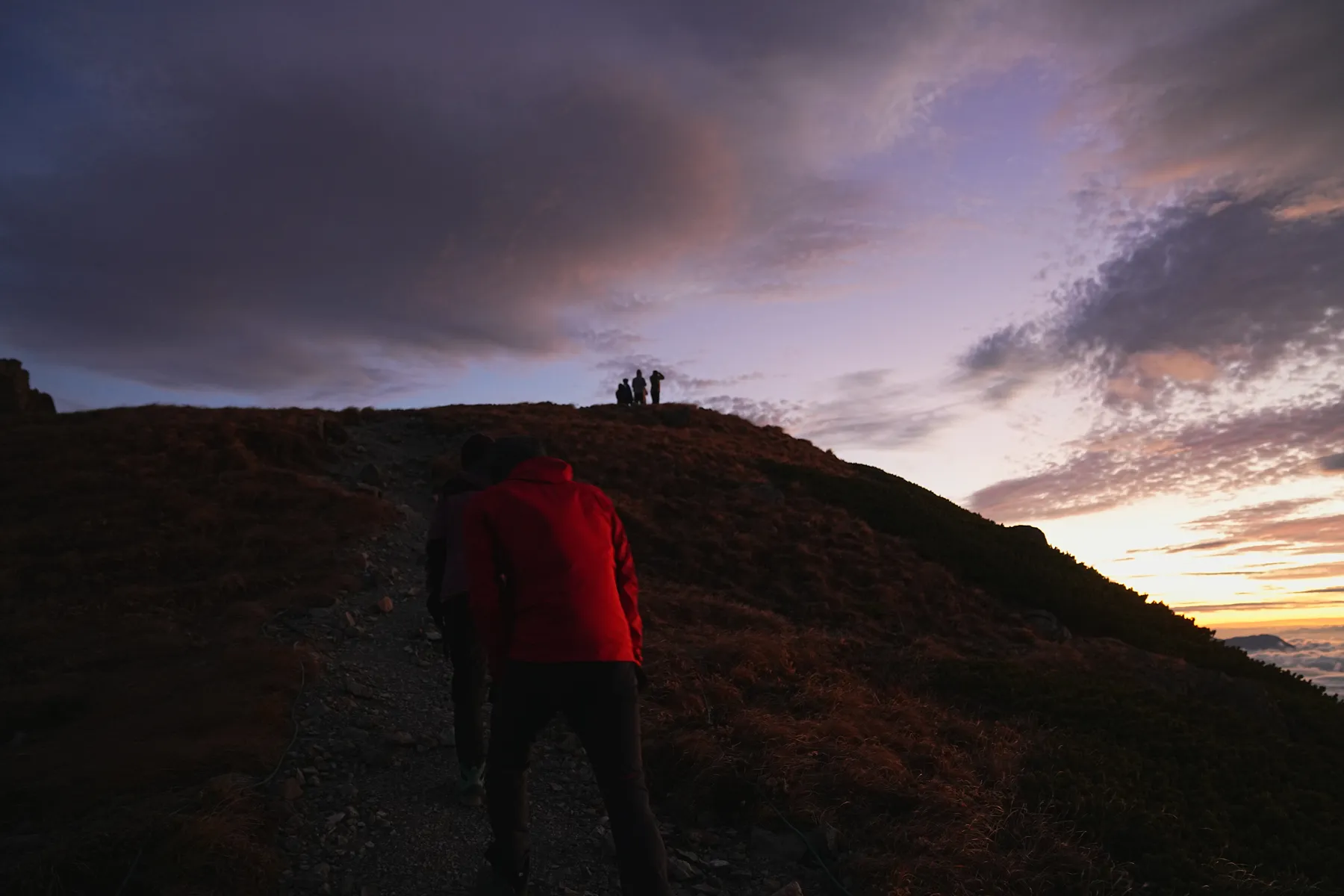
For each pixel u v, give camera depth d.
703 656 7.46
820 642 9.34
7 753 5.09
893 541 17.47
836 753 5.11
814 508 18.69
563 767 5.22
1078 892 4.07
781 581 14.32
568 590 2.98
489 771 3.17
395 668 7.29
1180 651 14.38
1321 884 4.70
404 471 17.58
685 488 18.31
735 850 4.29
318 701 6.00
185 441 15.16
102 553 10.40
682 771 4.96
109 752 4.87
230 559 10.48
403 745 5.32
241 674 6.34
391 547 11.89
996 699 8.03
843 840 4.30
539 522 3.09
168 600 8.99
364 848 4.00
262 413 19.12
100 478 13.27
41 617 8.41
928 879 3.90
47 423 17.36
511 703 2.99
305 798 4.46
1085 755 6.06
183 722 5.34
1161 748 6.84
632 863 2.71
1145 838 4.73
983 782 5.18
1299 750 7.93
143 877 3.46
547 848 4.18
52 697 6.09
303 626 8.07
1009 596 15.74
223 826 3.76
